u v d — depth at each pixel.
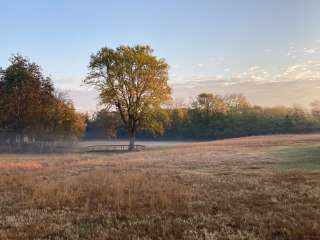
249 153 31.95
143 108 55.53
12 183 16.11
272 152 31.66
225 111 113.00
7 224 9.05
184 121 110.62
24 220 9.42
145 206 10.84
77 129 63.28
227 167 21.33
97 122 93.88
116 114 59.19
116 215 9.83
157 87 55.75
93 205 11.05
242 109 115.50
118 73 54.84
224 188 13.66
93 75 55.66
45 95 60.97
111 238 7.88
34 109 58.94
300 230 8.05
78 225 8.97
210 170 20.05
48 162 29.53
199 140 105.56
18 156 43.41
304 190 12.88
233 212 9.90
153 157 32.59
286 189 13.18
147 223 8.91
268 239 7.66
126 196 12.06
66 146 60.44
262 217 9.28
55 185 14.13
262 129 101.50
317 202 10.95
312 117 98.94
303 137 56.56
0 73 60.34
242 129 104.69
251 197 11.84
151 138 108.25
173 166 22.69
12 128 58.59
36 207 10.98
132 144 56.56
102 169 21.58
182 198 11.59
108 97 55.41
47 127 60.75
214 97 111.88
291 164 21.73
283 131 97.31
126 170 20.84
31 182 15.83
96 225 8.95
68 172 20.62
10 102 58.16
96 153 48.25
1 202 11.84
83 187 13.80
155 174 18.34
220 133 107.19
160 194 11.73
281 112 105.12
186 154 34.81
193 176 17.39
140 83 55.88
